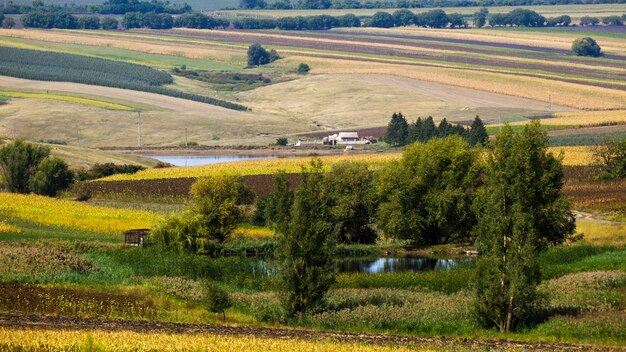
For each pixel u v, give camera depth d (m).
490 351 91.88
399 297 123.69
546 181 146.00
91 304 114.75
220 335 96.12
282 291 115.69
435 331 106.06
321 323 109.62
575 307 113.31
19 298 116.25
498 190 112.00
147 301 118.44
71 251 157.88
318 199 119.88
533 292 106.62
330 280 115.75
